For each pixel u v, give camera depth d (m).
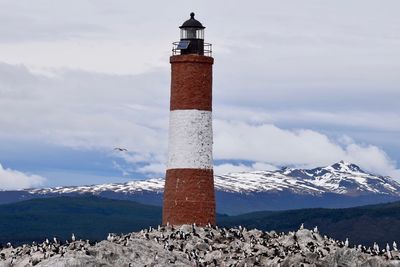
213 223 186.62
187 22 190.00
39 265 143.88
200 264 152.75
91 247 151.88
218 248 163.38
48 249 155.75
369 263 150.88
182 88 185.00
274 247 161.50
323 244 165.50
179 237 168.75
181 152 185.12
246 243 166.50
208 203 186.00
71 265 141.12
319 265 150.38
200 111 185.00
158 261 149.38
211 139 187.00
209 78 186.12
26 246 169.12
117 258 148.38
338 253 153.00
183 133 185.00
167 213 186.75
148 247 157.12
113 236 171.00
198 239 168.12
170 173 186.50
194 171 184.75
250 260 153.75
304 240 168.00
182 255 157.38
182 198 185.00
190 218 184.88
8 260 153.88
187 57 184.25
